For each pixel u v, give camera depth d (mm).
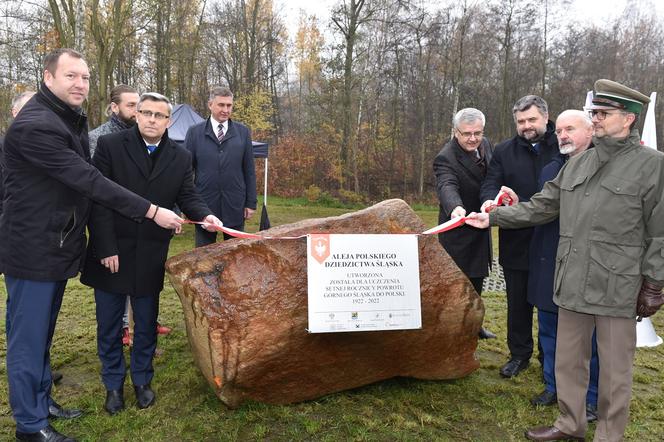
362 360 3205
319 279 2807
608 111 2549
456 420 3119
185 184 3303
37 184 2619
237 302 2822
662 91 29172
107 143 3006
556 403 3324
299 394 3174
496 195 3771
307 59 31562
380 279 2893
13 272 2621
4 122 20094
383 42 23578
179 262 2900
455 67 24875
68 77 2650
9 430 2904
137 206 2738
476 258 4070
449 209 3764
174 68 25812
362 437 2863
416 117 25469
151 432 2877
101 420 2980
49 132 2555
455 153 4051
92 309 5383
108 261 2879
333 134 22469
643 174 2520
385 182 24781
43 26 16016
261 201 20406
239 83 27219
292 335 2889
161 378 3578
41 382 2764
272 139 27500
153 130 3000
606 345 2633
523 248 3689
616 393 2625
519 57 27359
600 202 2607
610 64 29719
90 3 15000
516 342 3838
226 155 4652
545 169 3408
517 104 3668
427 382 3602
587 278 2637
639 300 2582
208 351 2844
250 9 28016
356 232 3061
